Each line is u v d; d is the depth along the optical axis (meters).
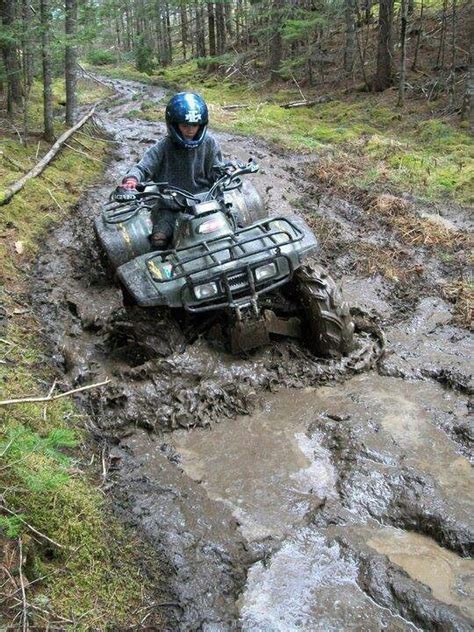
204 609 2.47
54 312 5.00
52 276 5.63
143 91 21.52
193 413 3.75
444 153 10.32
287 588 2.58
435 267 6.09
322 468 3.31
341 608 2.48
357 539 2.82
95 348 4.47
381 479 3.15
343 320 4.21
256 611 2.48
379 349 4.44
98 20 9.66
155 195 4.17
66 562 2.56
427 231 6.89
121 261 4.95
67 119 10.91
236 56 23.73
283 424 3.70
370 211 7.71
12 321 4.57
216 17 26.22
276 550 2.77
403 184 8.76
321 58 18.64
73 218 7.11
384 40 15.45
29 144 9.15
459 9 17.20
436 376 4.15
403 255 6.34
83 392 3.88
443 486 3.11
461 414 3.74
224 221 4.20
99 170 9.40
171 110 4.27
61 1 9.87
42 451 2.98
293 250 4.13
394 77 15.91
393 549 2.78
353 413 3.74
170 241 4.49
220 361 4.10
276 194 8.17
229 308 3.97
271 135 12.56
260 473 3.29
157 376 3.91
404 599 2.49
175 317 4.35
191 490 3.13
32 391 3.71
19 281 5.33
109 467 3.28
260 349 4.27
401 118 13.15
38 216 6.76
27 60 9.39
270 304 4.32
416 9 18.84
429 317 5.08
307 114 15.36
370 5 18.50
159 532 2.83
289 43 20.56
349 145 11.47
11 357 4.05
